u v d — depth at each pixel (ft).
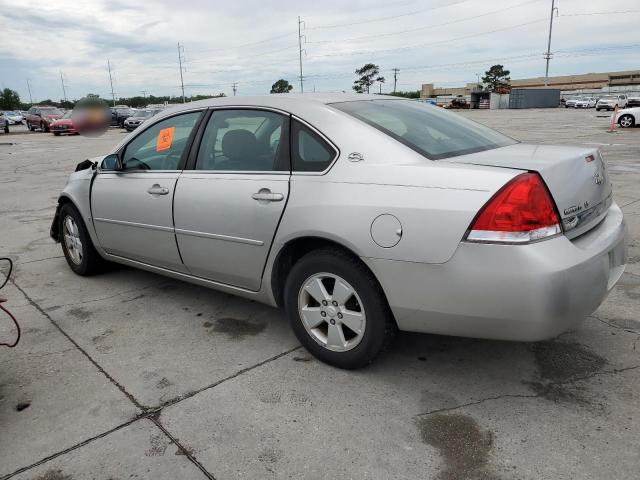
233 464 7.39
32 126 118.93
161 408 8.75
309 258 9.50
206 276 11.77
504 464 7.22
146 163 12.78
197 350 10.75
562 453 7.38
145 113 110.93
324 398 8.89
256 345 10.91
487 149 9.74
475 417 8.26
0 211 26.03
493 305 7.71
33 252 18.35
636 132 63.82
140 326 11.97
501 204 7.54
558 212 7.81
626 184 26.63
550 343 10.48
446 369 9.71
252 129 10.67
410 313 8.52
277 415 8.46
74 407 8.85
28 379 9.77
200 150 11.53
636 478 6.86
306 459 7.44
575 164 8.61
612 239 8.75
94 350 10.84
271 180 9.95
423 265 8.07
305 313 9.90
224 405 8.77
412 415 8.36
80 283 14.94
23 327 12.03
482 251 7.61
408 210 8.16
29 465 7.49
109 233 13.73
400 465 7.27
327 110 9.80
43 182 36.29
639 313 11.61
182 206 11.44
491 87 314.35
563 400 8.62
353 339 9.37
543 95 215.72
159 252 12.43
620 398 8.61
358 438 7.85
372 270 8.63
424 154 8.79
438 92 360.07
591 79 328.08
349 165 9.04
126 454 7.66
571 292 7.55
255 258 10.34
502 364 9.82
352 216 8.67
